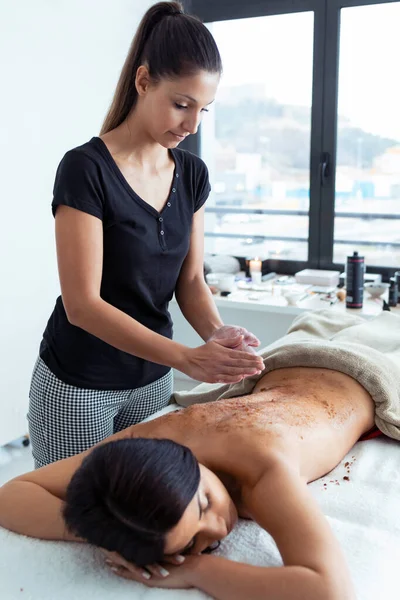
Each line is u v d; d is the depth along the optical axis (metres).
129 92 1.37
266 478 1.08
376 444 1.51
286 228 3.28
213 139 3.36
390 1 2.78
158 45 1.25
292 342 1.64
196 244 1.60
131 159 1.38
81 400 1.43
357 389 1.49
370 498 1.25
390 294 2.70
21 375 2.68
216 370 1.24
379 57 2.88
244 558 1.06
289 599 0.91
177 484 0.89
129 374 1.46
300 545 0.96
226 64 3.22
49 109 2.66
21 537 1.13
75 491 0.93
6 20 2.42
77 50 2.77
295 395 1.42
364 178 3.03
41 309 2.74
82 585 1.02
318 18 2.94
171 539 0.89
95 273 1.30
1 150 2.47
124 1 2.99
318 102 3.02
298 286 3.01
